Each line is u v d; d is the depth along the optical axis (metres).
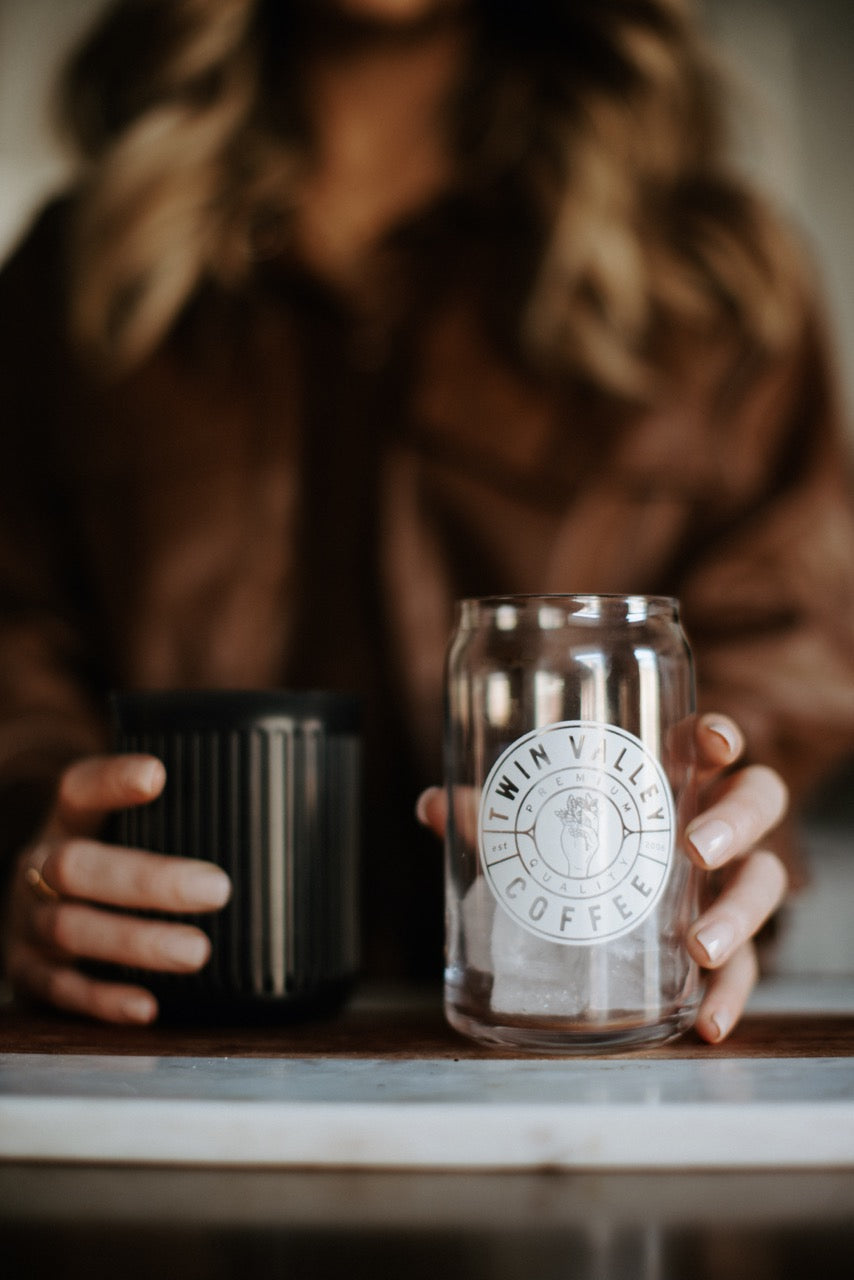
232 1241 0.41
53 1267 0.40
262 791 0.54
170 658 0.92
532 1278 0.40
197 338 0.96
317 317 0.95
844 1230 0.41
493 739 0.49
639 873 0.49
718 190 1.03
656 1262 0.40
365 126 0.97
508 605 0.49
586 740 0.49
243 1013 0.54
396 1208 0.43
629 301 0.94
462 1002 0.50
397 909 0.89
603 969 0.49
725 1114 0.44
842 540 0.95
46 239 1.04
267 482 0.93
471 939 0.50
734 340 0.98
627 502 0.92
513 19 0.97
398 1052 0.51
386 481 0.92
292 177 0.97
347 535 0.93
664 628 0.50
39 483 0.99
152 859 0.54
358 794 0.58
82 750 0.83
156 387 0.96
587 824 0.49
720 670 0.81
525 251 0.94
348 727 0.57
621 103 0.96
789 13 1.12
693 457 0.94
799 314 1.01
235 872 0.54
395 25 0.94
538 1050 0.50
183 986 0.54
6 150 1.13
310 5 0.94
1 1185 0.44
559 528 0.91
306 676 0.92
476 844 0.50
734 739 0.52
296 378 0.95
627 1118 0.44
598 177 0.94
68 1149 0.45
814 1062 0.49
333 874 0.56
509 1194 0.43
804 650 0.84
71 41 1.10
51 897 0.58
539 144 0.95
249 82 0.97
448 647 0.52
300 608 0.93
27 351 1.01
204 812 0.54
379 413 0.93
